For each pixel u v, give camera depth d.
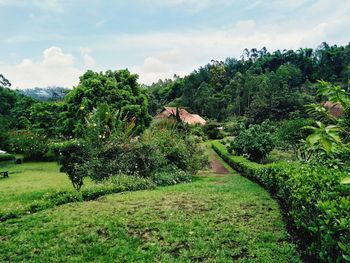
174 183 12.35
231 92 70.94
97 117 14.58
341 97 2.56
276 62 89.81
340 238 2.59
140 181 10.98
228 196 8.50
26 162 27.00
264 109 34.88
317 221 3.40
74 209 7.16
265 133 17.78
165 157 14.52
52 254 4.64
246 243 4.89
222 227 5.65
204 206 7.29
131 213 6.69
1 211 6.82
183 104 68.94
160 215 6.48
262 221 6.00
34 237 5.33
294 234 5.09
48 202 7.78
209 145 34.00
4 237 5.44
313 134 2.14
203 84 72.06
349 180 2.03
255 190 9.55
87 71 28.44
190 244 4.88
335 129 2.12
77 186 10.81
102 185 9.84
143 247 4.82
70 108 26.48
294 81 70.69
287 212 6.05
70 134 27.80
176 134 16.56
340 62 71.38
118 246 4.82
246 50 114.25
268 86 56.94
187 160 14.87
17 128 38.69
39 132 31.06
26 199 9.59
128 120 26.19
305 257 4.19
